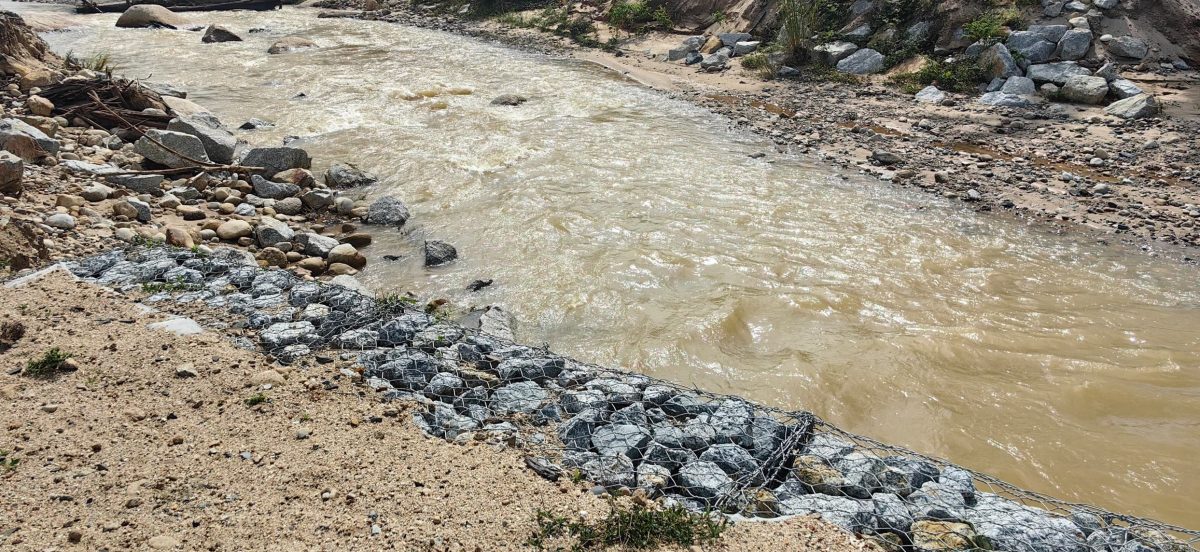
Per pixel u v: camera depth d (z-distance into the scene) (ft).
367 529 14.75
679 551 14.51
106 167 39.24
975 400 24.35
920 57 66.23
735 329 28.37
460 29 95.76
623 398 19.95
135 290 25.23
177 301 24.52
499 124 54.34
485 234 36.42
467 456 17.30
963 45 64.95
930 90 61.46
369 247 35.60
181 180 40.11
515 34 90.94
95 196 35.42
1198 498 20.18
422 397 19.71
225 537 14.33
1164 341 27.61
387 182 43.32
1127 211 39.47
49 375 19.34
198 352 20.98
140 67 70.38
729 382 25.16
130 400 18.56
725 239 36.04
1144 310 29.91
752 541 14.94
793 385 24.97
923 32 67.67
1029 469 21.36
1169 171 44.83
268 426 17.90
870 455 17.81
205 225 34.83
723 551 14.61
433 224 37.83
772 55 71.00
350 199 39.81
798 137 52.39
